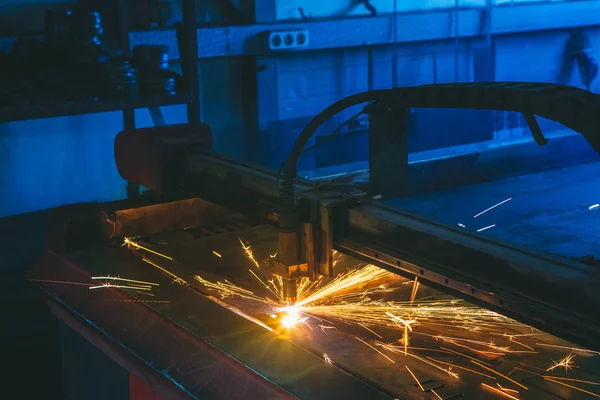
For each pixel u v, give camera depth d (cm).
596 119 121
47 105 386
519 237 393
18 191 526
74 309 231
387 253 169
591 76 729
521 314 138
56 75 398
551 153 559
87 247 269
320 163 619
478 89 142
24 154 524
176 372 182
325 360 172
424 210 443
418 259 163
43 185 536
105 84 407
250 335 186
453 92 148
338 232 186
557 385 160
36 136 526
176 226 284
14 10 503
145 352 195
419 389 157
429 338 188
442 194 478
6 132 513
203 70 571
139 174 292
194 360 182
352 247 179
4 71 395
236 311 206
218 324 195
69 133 539
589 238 389
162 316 204
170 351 190
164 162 279
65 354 253
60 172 541
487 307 146
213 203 264
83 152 548
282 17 583
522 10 661
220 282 231
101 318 218
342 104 177
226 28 539
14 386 358
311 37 576
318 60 605
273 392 159
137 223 272
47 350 387
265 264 251
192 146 285
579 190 481
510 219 425
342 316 203
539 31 702
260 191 221
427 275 157
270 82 587
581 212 434
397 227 170
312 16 598
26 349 385
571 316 130
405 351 180
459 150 531
